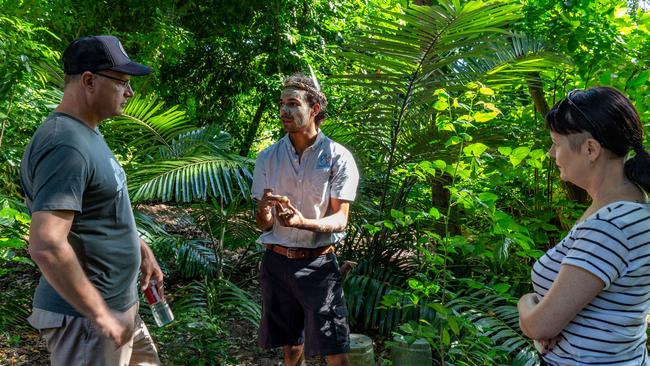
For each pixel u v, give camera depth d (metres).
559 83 4.32
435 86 3.77
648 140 3.26
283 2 9.79
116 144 5.29
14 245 3.32
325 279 2.71
